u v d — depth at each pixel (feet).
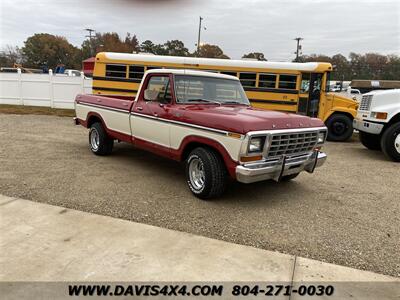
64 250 11.02
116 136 22.41
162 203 15.72
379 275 10.40
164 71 18.90
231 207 15.65
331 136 40.04
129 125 20.84
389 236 13.26
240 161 14.37
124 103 21.18
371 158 29.27
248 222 14.02
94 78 43.70
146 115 19.24
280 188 18.99
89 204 15.11
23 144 27.96
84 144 28.96
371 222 14.61
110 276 9.72
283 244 12.21
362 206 16.58
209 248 11.53
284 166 15.37
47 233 12.14
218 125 15.01
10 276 9.55
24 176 18.92
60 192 16.52
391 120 28.27
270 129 14.71
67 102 62.59
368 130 29.12
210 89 19.47
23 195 15.87
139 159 24.14
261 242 12.28
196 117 16.15
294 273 10.27
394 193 18.93
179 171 21.34
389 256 11.68
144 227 12.92
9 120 43.73
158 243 11.71
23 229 12.39
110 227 12.80
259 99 40.42
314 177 21.79
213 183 15.64
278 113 17.19
